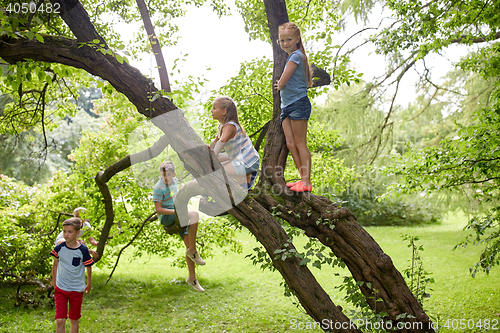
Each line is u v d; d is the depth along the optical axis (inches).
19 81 130.4
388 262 108.6
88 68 123.0
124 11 253.0
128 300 261.1
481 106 305.7
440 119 340.5
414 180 207.3
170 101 124.8
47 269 278.7
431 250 421.1
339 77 199.0
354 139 351.6
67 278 162.7
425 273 131.6
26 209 272.4
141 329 205.0
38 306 238.1
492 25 210.1
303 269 115.0
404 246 451.5
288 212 121.6
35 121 266.5
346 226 113.2
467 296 249.0
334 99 352.8
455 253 399.9
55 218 275.0
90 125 917.2
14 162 574.9
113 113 309.9
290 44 121.6
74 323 164.7
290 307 242.8
